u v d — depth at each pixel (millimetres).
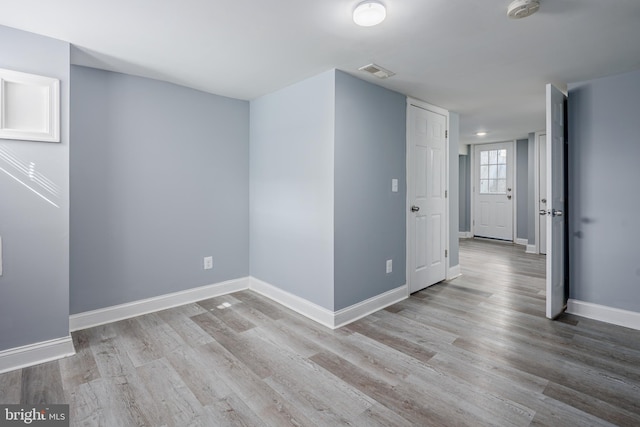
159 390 1794
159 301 2957
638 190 2561
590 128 2762
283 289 3148
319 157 2707
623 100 2609
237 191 3506
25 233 2008
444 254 3920
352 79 2699
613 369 1990
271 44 2129
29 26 1908
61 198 2113
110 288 2688
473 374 1942
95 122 2570
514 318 2785
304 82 2838
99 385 1832
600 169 2725
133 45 2154
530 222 5660
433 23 1836
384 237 3061
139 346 2279
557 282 2805
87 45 2154
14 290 1984
